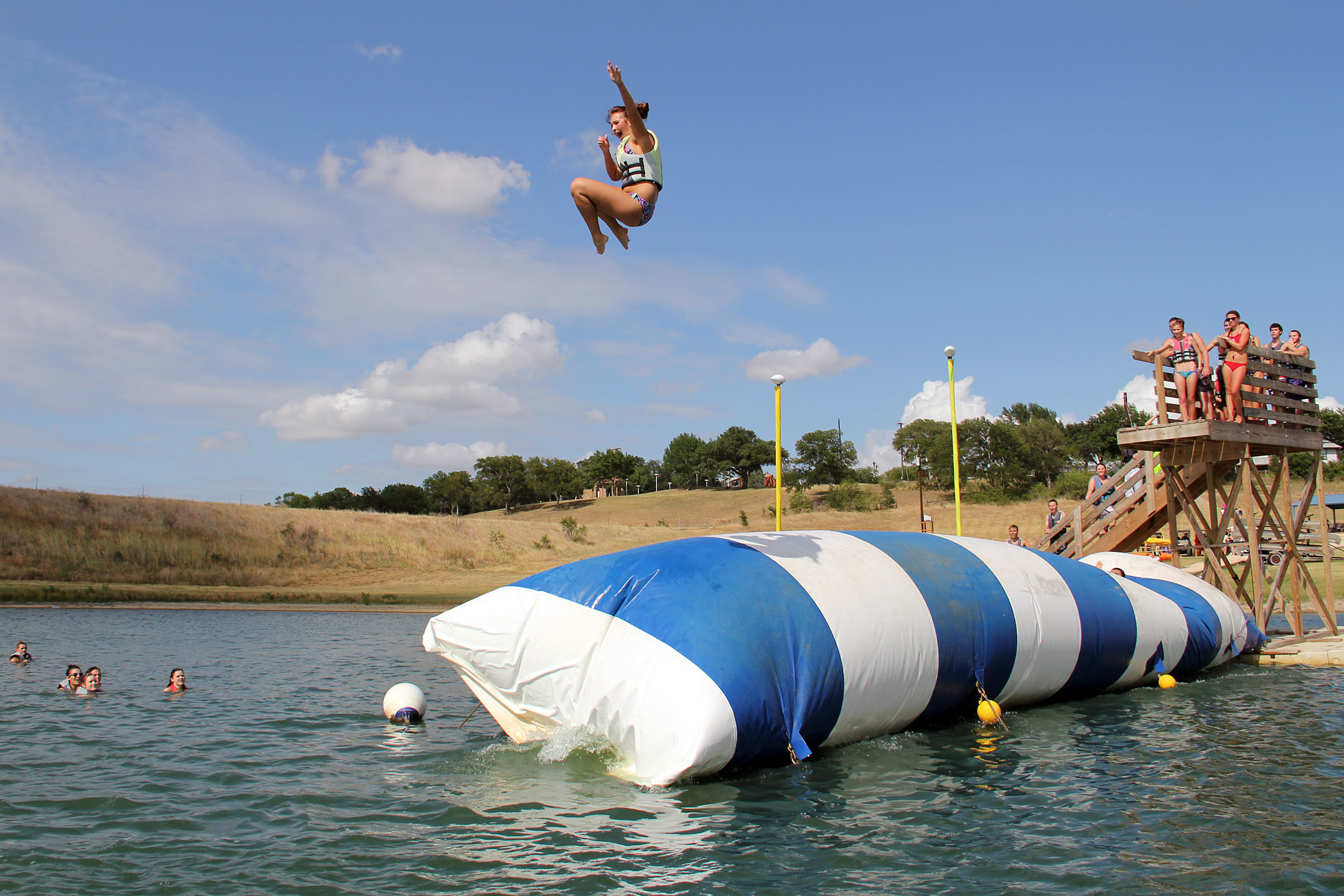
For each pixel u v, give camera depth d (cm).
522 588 940
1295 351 1764
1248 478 1695
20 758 968
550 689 908
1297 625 1819
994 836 689
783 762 893
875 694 938
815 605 928
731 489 12706
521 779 851
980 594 1105
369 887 588
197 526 5209
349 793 813
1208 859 642
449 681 1608
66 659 1914
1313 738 1037
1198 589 1602
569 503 12194
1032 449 8606
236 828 717
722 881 596
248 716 1241
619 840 676
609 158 750
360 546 5603
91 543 4756
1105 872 618
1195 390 1623
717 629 848
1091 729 1080
